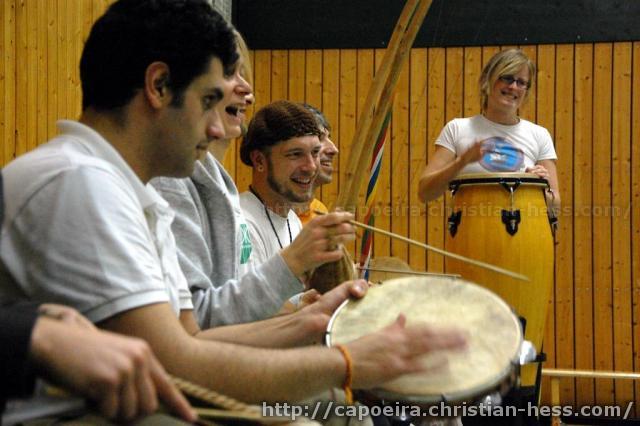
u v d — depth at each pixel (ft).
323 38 18.45
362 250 8.84
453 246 11.35
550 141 12.20
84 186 3.75
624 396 17.13
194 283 5.83
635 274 17.26
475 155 9.59
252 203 8.33
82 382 2.71
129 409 2.78
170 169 4.39
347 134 18.35
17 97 10.60
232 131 6.89
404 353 4.06
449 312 5.11
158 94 4.18
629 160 17.42
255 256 8.00
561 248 17.52
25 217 3.71
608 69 17.52
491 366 4.53
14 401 3.46
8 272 3.73
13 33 10.48
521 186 10.98
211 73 4.27
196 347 3.81
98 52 4.18
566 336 17.42
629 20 17.44
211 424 3.39
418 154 18.08
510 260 10.87
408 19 8.09
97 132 4.23
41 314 2.94
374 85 8.00
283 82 18.56
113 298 3.64
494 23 17.85
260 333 5.11
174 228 5.97
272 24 18.58
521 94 11.75
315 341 5.14
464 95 17.97
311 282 6.46
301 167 8.20
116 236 3.72
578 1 17.58
